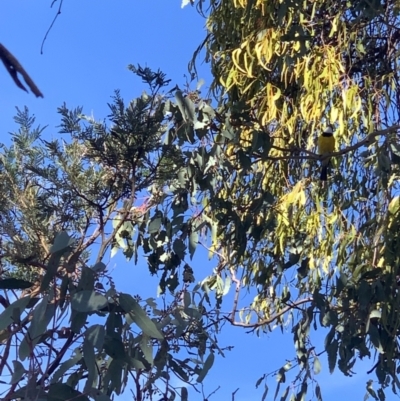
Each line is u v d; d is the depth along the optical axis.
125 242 3.87
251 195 4.05
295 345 3.79
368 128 3.82
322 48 3.99
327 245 3.84
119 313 2.38
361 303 3.27
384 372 3.42
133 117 3.11
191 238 3.71
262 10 4.01
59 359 2.41
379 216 3.69
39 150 3.66
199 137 3.56
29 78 1.30
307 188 4.09
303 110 3.89
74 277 3.01
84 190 3.39
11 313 2.31
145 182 3.39
